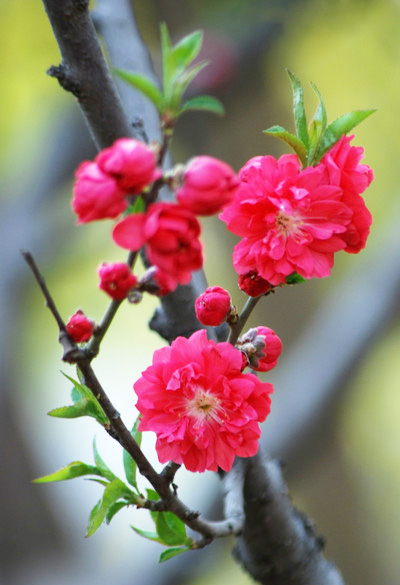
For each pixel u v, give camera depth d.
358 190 1.15
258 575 1.24
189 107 1.10
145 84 1.10
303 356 2.17
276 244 1.14
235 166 2.49
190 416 1.15
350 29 2.45
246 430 1.15
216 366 1.15
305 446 2.05
